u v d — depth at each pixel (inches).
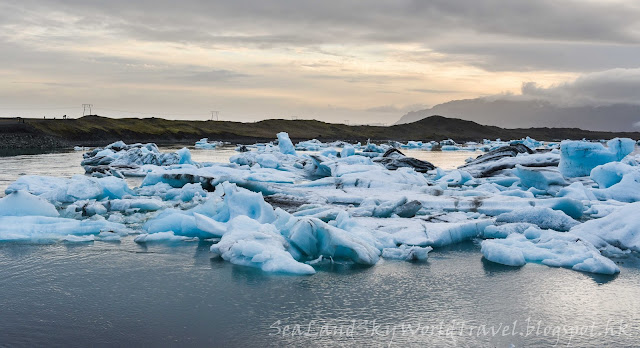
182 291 409.4
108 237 574.9
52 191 806.5
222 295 401.1
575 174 1048.2
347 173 1048.8
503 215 645.3
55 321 351.3
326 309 375.6
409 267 480.1
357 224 575.2
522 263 490.3
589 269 468.8
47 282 428.8
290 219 533.3
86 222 608.7
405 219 639.1
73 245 546.9
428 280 442.6
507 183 1100.5
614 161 966.4
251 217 610.9
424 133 5605.3
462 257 517.7
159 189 940.0
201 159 1957.4
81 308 374.0
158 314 363.9
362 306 382.0
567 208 700.7
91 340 323.3
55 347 313.7
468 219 658.2
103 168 1237.7
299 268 454.6
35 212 645.3
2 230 575.2
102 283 426.6
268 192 874.8
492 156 1405.0
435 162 1995.6
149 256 507.2
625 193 834.8
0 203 634.8
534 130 6309.1
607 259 470.0
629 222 548.1
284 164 1381.6
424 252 506.3
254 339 326.3
